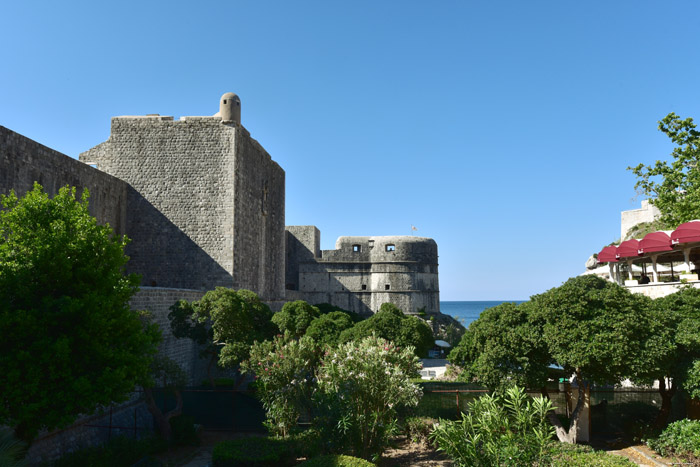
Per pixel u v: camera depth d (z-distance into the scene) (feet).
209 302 78.89
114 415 65.98
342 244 232.53
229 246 118.93
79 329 40.98
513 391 37.88
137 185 121.80
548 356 59.57
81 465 50.62
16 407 38.11
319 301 228.43
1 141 78.95
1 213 44.88
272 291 154.10
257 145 139.13
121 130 123.13
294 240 232.32
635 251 90.48
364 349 53.67
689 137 99.71
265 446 51.70
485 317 64.13
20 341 39.17
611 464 44.50
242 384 98.58
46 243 42.68
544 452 35.99
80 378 40.06
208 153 121.70
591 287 58.44
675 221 99.25
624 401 70.64
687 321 57.93
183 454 61.72
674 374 56.85
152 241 120.16
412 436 62.23
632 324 54.08
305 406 58.80
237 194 122.21
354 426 49.78
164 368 65.46
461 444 36.86
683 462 49.90
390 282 227.40
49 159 91.04
